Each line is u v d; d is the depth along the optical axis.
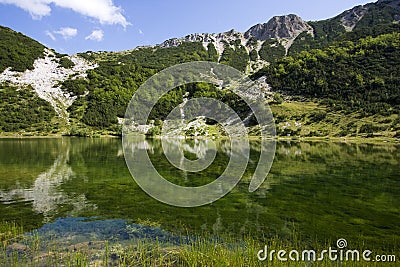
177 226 13.83
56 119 104.06
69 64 156.88
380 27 158.88
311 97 112.56
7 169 29.31
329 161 36.69
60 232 12.91
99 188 21.66
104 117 102.62
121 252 10.70
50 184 22.80
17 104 106.94
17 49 149.00
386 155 42.69
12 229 13.12
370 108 88.19
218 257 9.90
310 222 14.58
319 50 141.12
